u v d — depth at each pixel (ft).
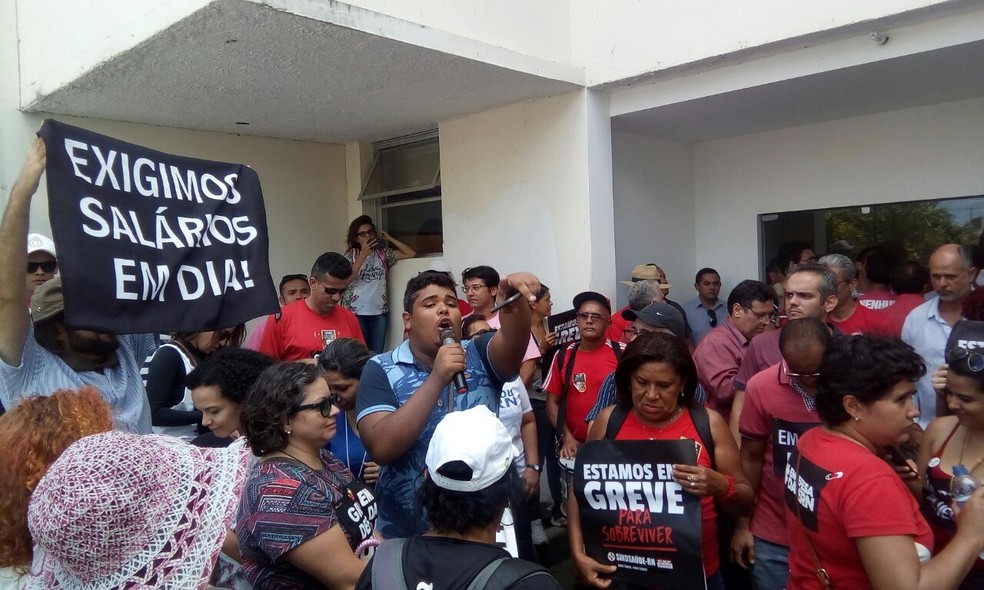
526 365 14.83
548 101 17.75
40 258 11.25
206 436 9.61
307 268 22.71
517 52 15.53
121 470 4.49
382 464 7.86
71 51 15.60
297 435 7.42
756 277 21.48
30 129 17.63
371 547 7.39
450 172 20.04
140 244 8.78
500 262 19.04
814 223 20.44
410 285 8.71
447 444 5.74
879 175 18.86
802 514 7.20
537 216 18.15
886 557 6.25
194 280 9.32
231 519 4.89
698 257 22.93
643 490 8.89
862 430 7.06
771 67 15.25
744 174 21.65
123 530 4.40
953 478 7.36
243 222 10.01
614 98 17.85
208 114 18.35
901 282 15.71
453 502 5.70
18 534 5.22
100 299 8.25
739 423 10.21
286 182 22.20
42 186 17.21
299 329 16.17
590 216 17.19
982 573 7.25
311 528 6.77
